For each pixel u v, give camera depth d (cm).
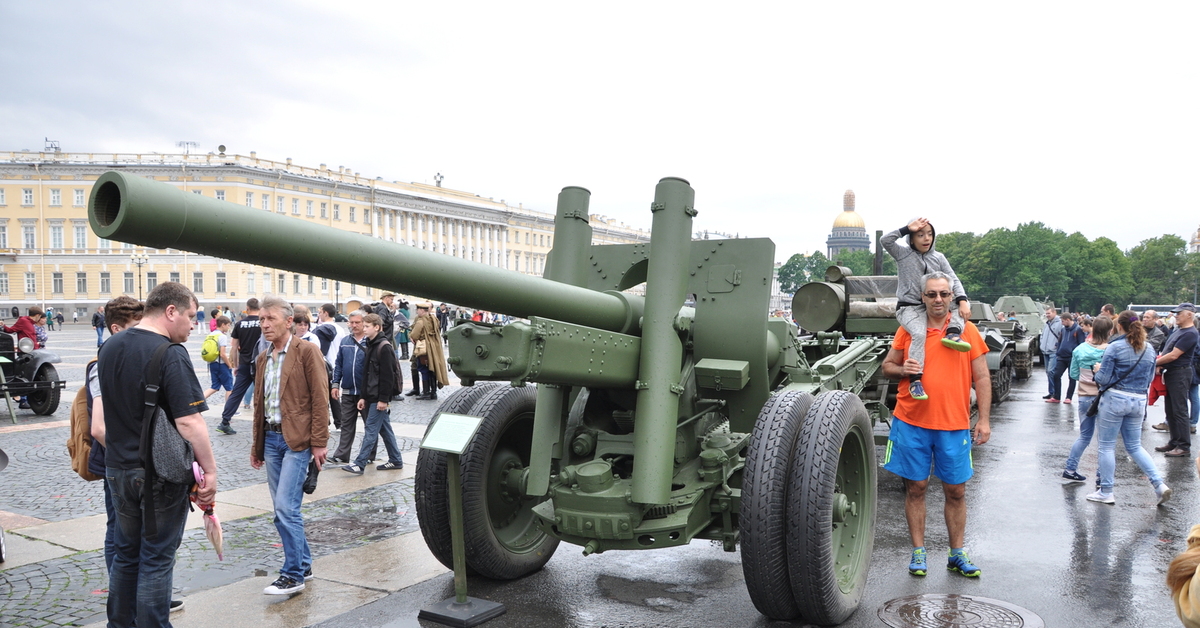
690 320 478
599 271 540
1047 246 10025
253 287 7350
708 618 457
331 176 8156
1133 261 12250
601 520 439
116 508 383
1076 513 689
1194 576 209
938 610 465
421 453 497
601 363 431
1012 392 1670
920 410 513
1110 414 713
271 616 453
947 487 524
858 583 470
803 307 982
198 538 602
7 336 1221
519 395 533
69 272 7356
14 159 7338
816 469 424
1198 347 1092
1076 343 1428
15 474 816
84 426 439
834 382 673
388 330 1505
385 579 516
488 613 452
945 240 11144
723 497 474
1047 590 499
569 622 450
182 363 382
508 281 390
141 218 253
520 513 544
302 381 489
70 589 489
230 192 7088
